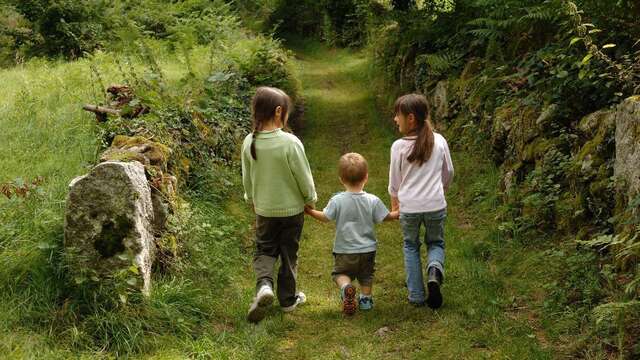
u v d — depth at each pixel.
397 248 5.39
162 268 4.22
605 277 3.76
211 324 3.88
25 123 6.59
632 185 3.78
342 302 4.30
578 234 4.32
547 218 4.77
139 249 3.70
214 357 3.45
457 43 8.37
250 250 5.16
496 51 7.04
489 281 4.38
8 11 14.09
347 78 13.44
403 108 4.13
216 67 8.66
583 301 3.66
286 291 4.15
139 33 9.88
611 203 4.20
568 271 4.06
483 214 5.62
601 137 4.46
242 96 7.84
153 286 3.89
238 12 18.22
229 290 4.38
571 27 5.46
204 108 6.68
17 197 4.30
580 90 5.18
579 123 4.95
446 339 3.69
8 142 6.08
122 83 8.06
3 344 3.18
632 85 4.52
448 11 9.31
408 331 3.85
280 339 3.82
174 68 9.53
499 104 6.45
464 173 6.50
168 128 5.80
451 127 7.66
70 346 3.35
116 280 3.62
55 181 4.91
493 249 4.86
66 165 5.38
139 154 4.59
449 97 7.83
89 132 6.14
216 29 10.82
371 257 4.18
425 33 9.18
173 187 4.82
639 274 3.24
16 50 13.61
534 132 5.43
